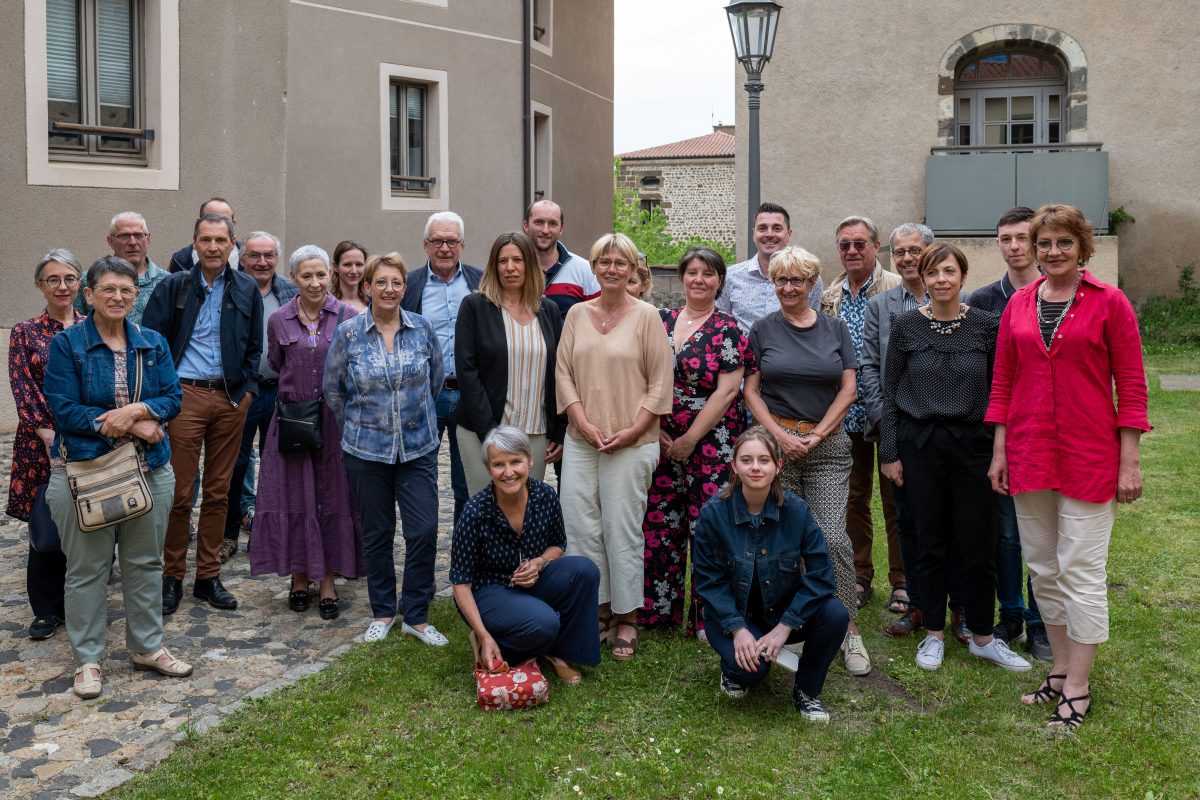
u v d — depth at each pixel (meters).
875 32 15.01
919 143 15.00
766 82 15.39
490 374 4.77
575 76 18.91
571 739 3.81
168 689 4.25
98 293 4.11
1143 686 4.22
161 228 9.88
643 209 40.53
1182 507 6.77
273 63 10.63
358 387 4.75
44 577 4.71
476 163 15.23
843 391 4.64
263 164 10.62
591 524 4.72
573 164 19.00
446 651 4.62
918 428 4.50
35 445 4.73
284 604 5.36
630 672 4.44
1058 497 4.01
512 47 15.59
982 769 3.59
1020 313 4.09
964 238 14.39
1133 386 3.84
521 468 4.21
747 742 3.82
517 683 4.05
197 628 4.98
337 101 13.55
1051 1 14.53
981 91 15.28
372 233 13.99
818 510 4.62
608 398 4.61
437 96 14.68
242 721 3.92
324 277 5.27
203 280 5.31
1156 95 14.38
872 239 5.28
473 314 4.79
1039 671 4.46
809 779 3.55
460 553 4.27
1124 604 5.14
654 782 3.50
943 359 4.43
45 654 4.59
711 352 4.74
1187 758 3.64
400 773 3.52
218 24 10.13
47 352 4.74
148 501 4.17
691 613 4.88
